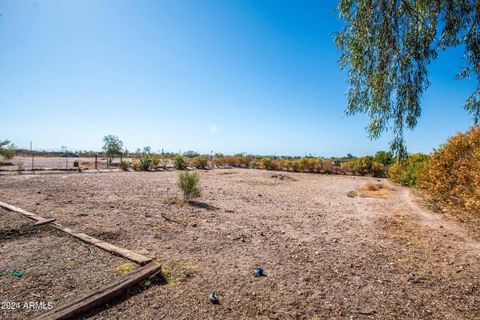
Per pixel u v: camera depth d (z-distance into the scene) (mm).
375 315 2877
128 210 7023
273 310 2877
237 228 6008
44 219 5508
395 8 3572
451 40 3820
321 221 7090
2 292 2904
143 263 3662
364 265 4230
